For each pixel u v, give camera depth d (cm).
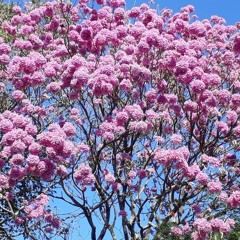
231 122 888
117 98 903
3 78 987
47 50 1071
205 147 911
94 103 930
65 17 1027
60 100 1001
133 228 929
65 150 750
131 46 917
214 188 780
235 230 788
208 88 912
